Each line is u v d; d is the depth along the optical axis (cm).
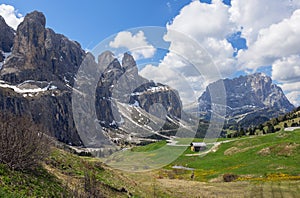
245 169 4109
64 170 1387
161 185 2378
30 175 1076
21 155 1071
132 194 1555
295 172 3644
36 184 1025
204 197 2316
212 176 3931
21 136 1092
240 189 2795
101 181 1476
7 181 934
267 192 2625
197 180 3753
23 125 1127
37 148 1159
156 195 1859
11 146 1053
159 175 3303
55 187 1071
